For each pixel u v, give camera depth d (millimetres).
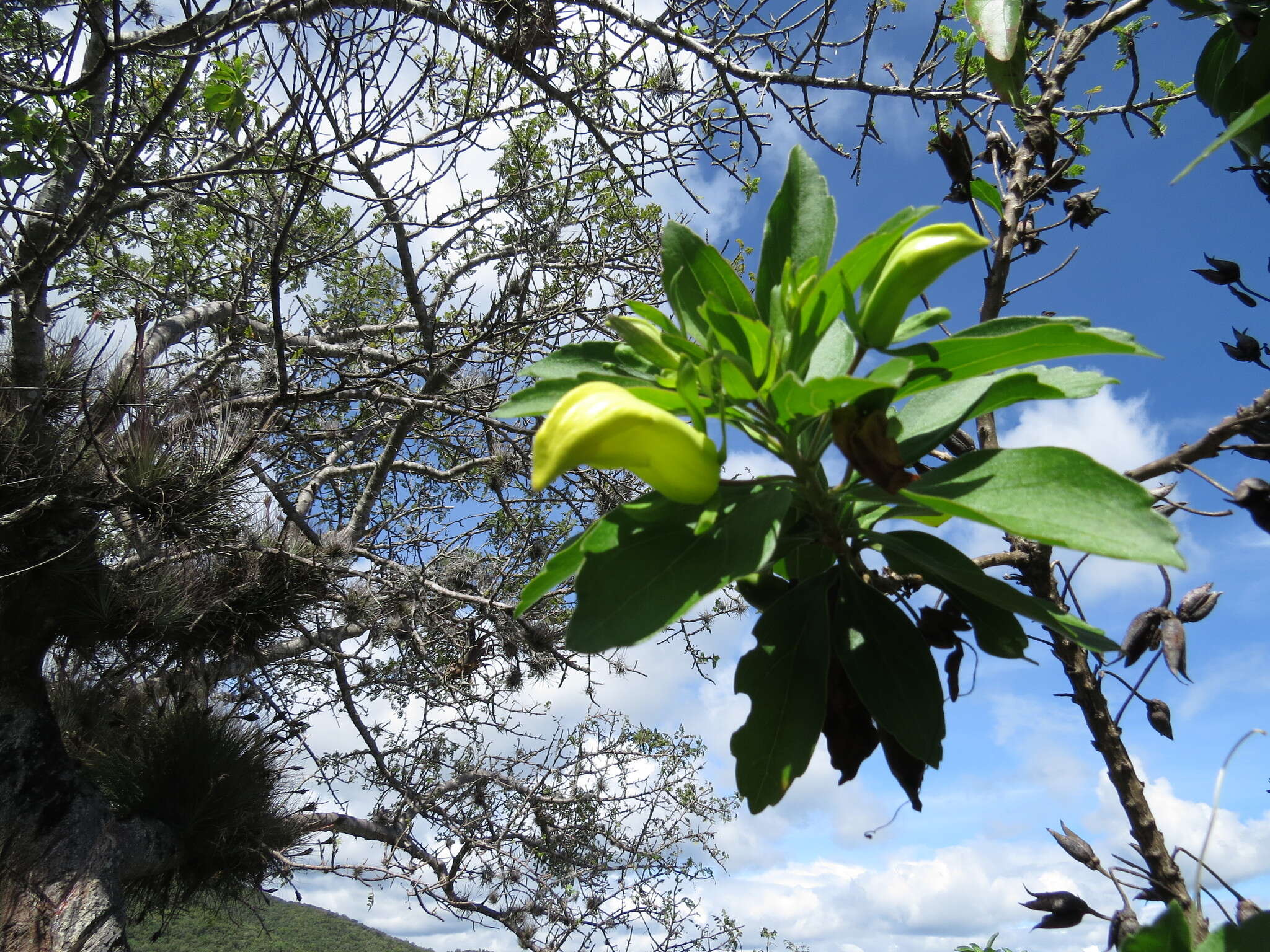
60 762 4938
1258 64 1459
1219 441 1101
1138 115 2311
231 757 5527
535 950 6688
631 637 910
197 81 6180
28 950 4262
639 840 7473
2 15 5043
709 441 929
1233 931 795
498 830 7266
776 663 1123
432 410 6500
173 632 5191
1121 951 829
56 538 4699
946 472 1003
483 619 6648
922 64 4938
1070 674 1377
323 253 5555
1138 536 801
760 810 1058
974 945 1924
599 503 7227
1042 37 2441
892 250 1013
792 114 5254
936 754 1055
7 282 4840
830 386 906
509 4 5051
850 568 1148
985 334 1069
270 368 6164
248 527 5516
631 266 6934
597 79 5566
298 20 4438
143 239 6840
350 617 6172
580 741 7664
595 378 1075
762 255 1194
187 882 5473
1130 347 907
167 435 4949
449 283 7105
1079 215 1839
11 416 4676
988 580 1011
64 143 4590
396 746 7184
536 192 6965
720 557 944
